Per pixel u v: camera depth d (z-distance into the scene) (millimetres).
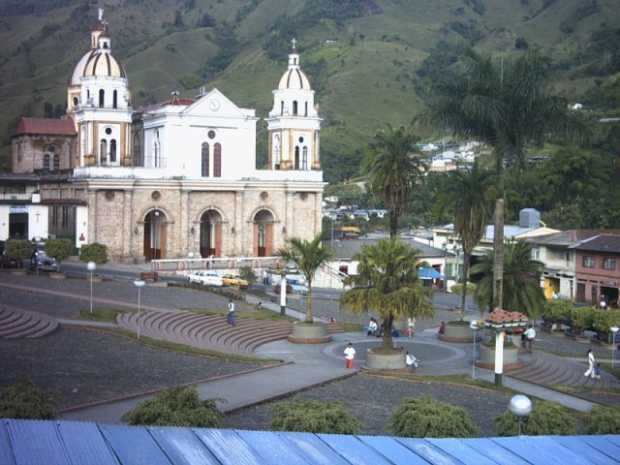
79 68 128125
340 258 104375
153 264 94625
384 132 75875
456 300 91562
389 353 52125
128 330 54094
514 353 54344
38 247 91562
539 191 141500
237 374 45406
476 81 63219
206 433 16625
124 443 15445
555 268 98438
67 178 105188
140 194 102125
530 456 17891
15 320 52406
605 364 59438
